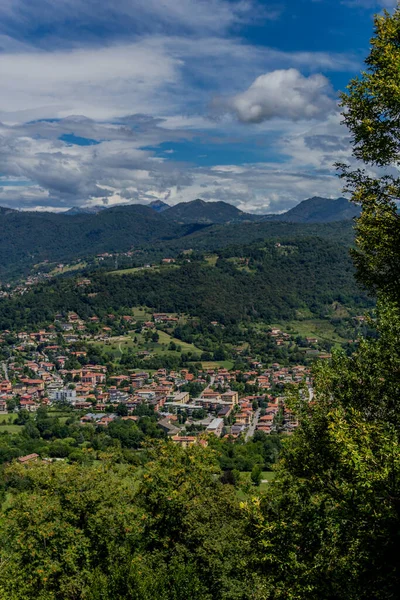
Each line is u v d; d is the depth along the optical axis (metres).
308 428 15.12
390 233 13.86
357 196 14.39
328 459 14.42
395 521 11.82
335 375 15.62
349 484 12.26
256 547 15.36
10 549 25.23
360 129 13.91
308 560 13.28
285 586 13.37
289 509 14.38
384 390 14.87
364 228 14.30
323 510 13.45
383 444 11.76
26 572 24.36
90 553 25.17
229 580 23.16
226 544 24.03
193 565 23.12
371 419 14.48
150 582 20.81
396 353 14.96
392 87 12.63
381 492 11.52
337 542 12.70
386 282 14.77
